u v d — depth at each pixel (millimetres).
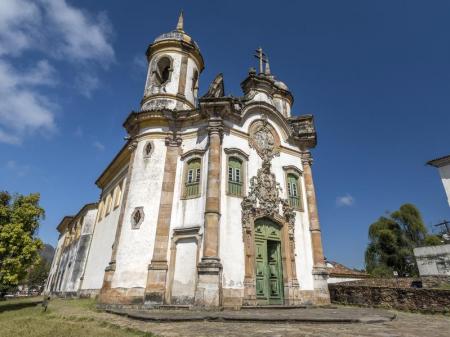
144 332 8195
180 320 9875
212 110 18266
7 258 16766
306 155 22156
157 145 18938
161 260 16109
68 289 29016
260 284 17047
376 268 36156
